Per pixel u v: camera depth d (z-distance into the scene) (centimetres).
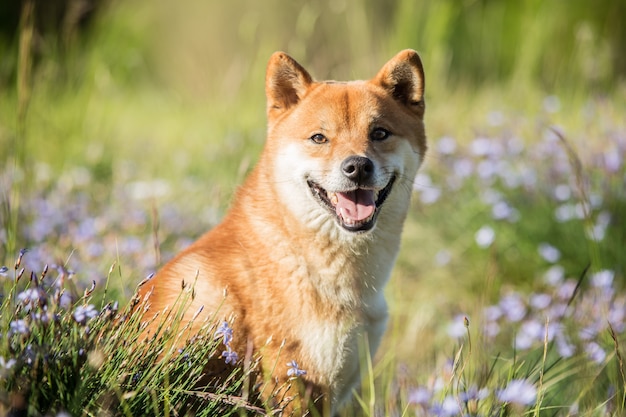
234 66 1686
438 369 774
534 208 1098
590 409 665
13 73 1750
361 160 659
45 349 482
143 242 970
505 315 895
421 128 755
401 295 1034
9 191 944
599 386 737
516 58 2086
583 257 1015
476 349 742
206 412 539
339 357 630
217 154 1369
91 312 495
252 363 606
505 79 2095
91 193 1198
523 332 801
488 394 624
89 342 508
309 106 709
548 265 1042
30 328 490
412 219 1171
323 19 2041
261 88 1655
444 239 1134
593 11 2144
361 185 659
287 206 658
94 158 1351
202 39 2291
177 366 544
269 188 681
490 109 1563
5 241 805
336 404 657
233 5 2303
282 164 690
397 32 1692
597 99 1462
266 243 641
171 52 2345
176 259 665
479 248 1080
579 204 1020
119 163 1367
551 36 1991
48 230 909
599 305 834
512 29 2212
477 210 1126
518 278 1052
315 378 621
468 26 2205
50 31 1784
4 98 1495
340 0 1878
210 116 1719
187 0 2370
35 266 776
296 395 588
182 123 1766
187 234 1037
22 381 486
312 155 680
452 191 1180
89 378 505
